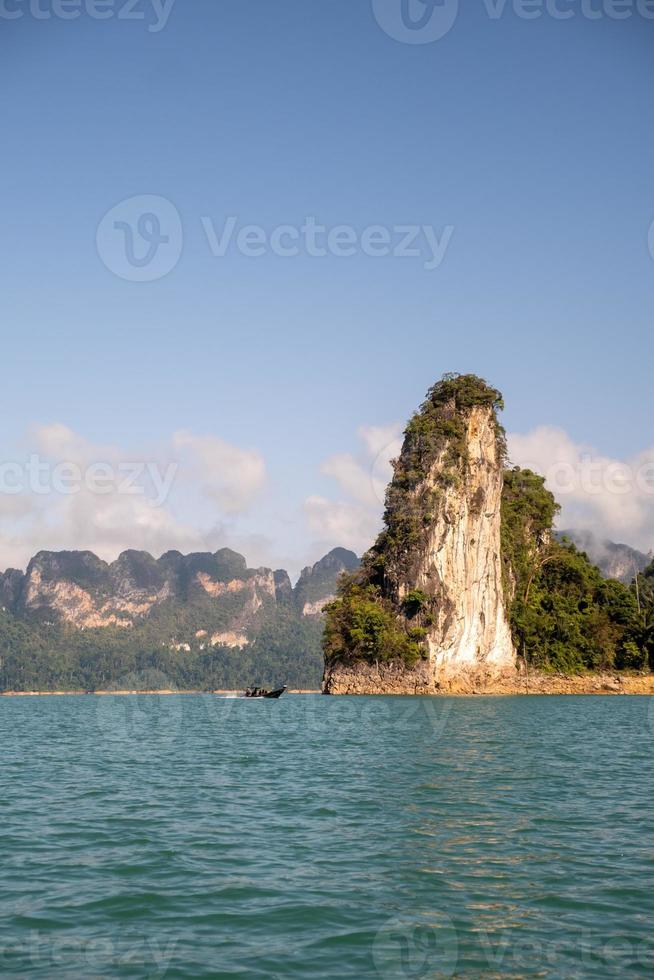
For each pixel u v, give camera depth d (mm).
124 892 13797
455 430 103625
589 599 119938
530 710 68812
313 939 11828
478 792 23219
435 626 99500
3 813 20266
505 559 113375
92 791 23656
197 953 11320
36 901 13375
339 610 104562
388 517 104562
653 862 15531
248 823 18953
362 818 19469
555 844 16891
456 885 14156
